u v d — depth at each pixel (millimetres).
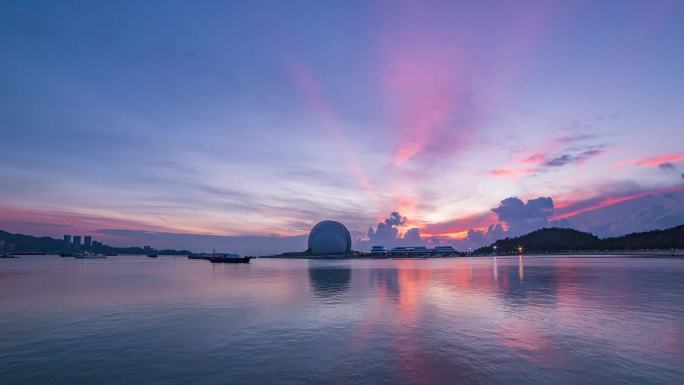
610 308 21828
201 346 14766
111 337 16375
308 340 15406
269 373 11695
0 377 11719
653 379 10914
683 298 25578
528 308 22125
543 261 104750
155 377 11547
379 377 11234
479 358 12883
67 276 54188
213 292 31734
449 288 33062
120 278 49438
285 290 32688
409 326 17703
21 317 21078
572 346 14141
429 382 10828
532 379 10977
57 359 13430
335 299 26625
